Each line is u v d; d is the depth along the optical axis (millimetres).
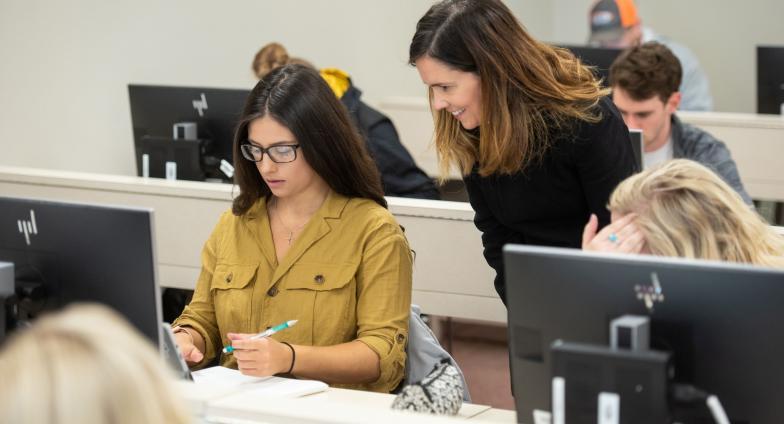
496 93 2150
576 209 2299
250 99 2324
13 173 3549
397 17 6410
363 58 6098
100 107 4691
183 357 2088
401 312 2297
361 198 2385
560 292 1529
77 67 4570
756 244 1678
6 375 876
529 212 2320
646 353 1403
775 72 4676
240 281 2365
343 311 2293
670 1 7207
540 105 2174
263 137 2285
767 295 1407
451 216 3041
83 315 936
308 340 2297
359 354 2201
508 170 2215
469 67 2162
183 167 3705
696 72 5875
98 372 886
